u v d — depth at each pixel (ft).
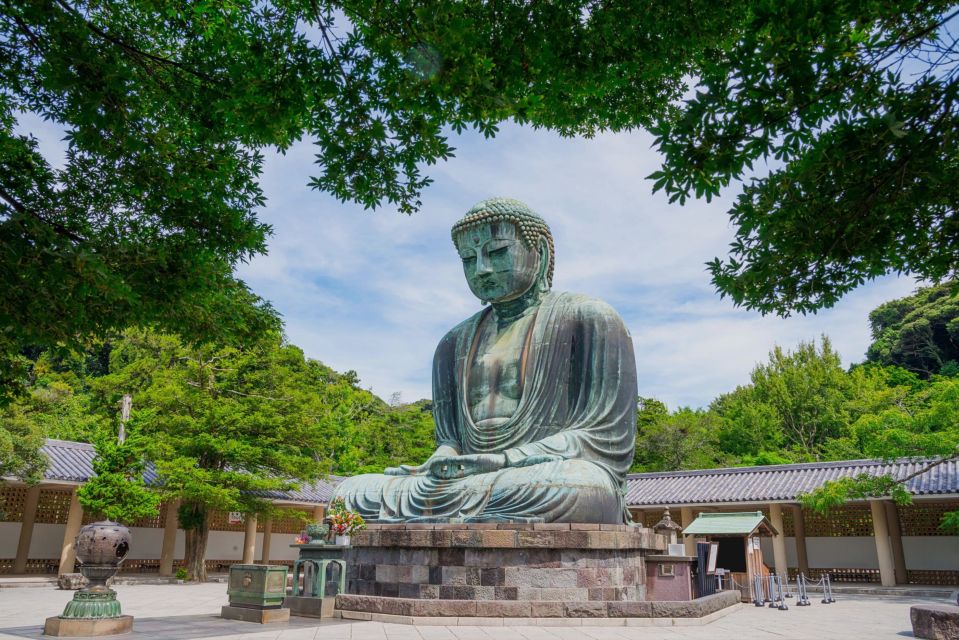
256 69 23.00
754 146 17.83
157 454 74.74
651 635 32.07
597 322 49.42
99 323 27.30
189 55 25.89
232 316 32.94
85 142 24.81
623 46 24.56
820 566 91.40
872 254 20.38
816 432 147.13
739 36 24.43
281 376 82.84
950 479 77.20
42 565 84.07
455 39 21.43
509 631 32.78
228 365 81.51
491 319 54.13
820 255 21.34
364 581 41.37
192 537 81.76
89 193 27.91
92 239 26.73
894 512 86.99
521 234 52.16
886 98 18.02
